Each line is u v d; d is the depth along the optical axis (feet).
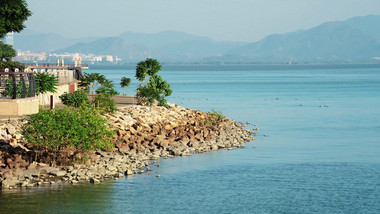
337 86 599.16
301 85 622.95
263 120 263.29
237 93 469.57
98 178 123.13
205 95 439.22
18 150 129.49
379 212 103.65
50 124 124.57
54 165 126.31
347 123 251.60
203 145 173.27
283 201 110.93
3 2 187.93
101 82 248.73
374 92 492.54
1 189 111.86
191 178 129.08
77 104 201.67
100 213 100.12
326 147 179.32
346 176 134.00
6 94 160.66
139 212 101.65
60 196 109.09
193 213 102.32
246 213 102.73
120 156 144.25
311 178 131.54
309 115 288.71
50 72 214.90
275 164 148.25
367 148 177.37
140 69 256.52
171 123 205.77
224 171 137.80
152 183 122.72
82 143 127.65
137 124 189.78
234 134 201.57
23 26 197.57
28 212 99.14
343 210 104.99
